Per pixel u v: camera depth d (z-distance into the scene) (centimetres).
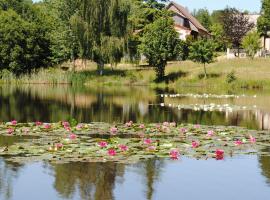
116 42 5725
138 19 7081
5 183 1138
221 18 7744
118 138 1656
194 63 5991
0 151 1431
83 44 5794
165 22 5556
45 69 6494
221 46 7975
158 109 2945
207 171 1276
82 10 5784
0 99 3612
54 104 3244
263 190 1120
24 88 5122
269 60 5941
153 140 1648
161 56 5459
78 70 6538
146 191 1098
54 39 6694
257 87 5162
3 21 6519
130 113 2700
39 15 7419
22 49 6444
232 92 4584
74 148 1477
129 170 1262
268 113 2727
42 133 1792
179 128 1958
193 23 8481
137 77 5812
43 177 1186
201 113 2709
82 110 2856
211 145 1589
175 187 1134
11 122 2072
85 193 1073
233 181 1188
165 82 5516
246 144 1619
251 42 6400
